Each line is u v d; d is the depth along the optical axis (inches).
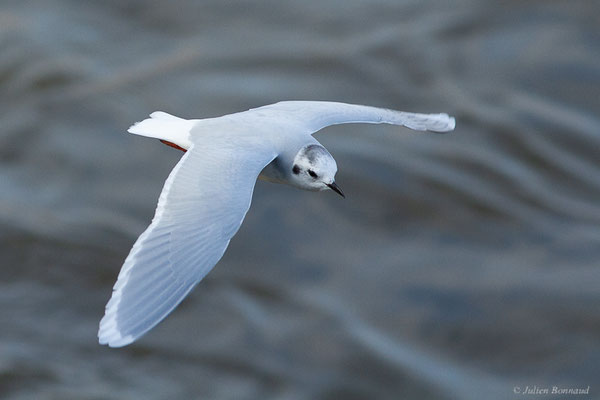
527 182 735.1
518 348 608.1
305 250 673.6
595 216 706.2
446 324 623.2
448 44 879.1
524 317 623.2
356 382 589.3
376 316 629.0
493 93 821.2
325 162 410.9
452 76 844.6
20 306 625.0
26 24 900.0
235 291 641.6
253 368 593.9
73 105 808.3
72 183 730.2
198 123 403.9
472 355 607.8
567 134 777.6
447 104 813.2
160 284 339.0
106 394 571.2
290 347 607.5
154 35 904.3
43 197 715.4
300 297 640.4
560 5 898.1
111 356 596.7
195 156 375.9
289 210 699.4
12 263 654.5
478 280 647.8
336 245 677.9
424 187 722.2
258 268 659.4
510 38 874.8
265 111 430.3
